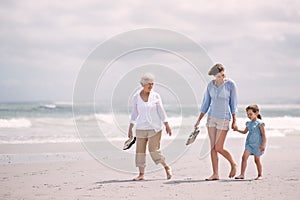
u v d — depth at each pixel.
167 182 6.86
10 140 13.73
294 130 19.09
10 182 6.90
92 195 5.79
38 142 13.20
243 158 7.18
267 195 5.73
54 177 7.44
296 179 7.12
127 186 6.48
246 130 7.23
